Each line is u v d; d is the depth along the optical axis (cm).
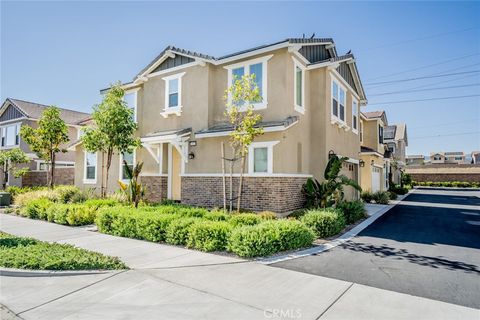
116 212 898
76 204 1155
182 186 1331
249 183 1138
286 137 1122
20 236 840
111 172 1711
